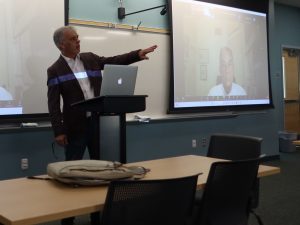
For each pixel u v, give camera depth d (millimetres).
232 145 2793
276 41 7266
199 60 5328
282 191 4418
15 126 3742
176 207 1567
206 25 5422
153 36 4844
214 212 1894
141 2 4727
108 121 2535
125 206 1426
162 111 4969
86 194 1641
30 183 1868
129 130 4668
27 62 3785
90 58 3098
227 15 5730
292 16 7648
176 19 5043
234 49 5836
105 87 2475
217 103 5570
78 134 2951
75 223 3375
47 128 3939
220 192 1866
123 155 2584
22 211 1405
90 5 4281
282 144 7301
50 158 3996
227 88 5715
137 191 1430
